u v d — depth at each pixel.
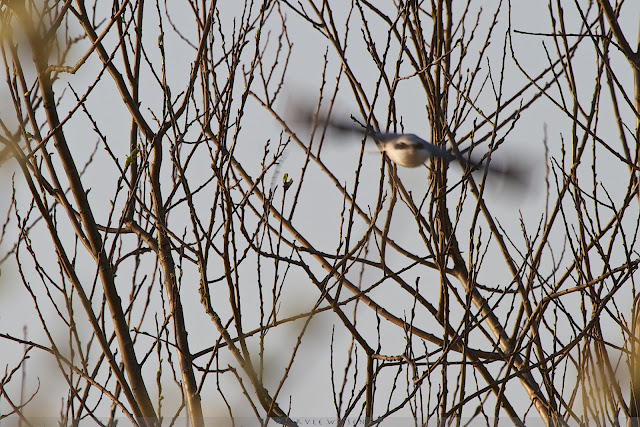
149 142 11.56
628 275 9.89
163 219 11.28
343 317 10.20
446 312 9.90
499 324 12.02
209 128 10.64
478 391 9.68
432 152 10.51
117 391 10.68
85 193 10.77
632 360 10.00
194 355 10.90
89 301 10.30
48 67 10.29
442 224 10.84
